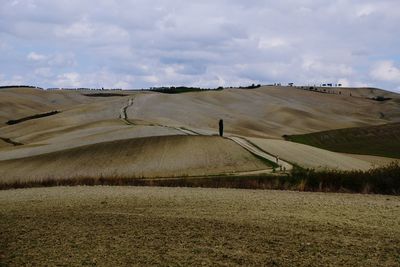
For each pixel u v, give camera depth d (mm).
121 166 58469
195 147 66188
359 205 19188
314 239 13883
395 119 184500
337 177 27875
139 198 21500
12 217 17609
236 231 14828
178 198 21391
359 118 182000
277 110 171125
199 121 132000
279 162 59250
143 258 12609
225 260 12305
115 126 98812
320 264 11898
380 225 15398
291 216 16781
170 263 12188
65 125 120375
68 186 29453
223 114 148875
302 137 122812
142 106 147000
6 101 186625
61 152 67250
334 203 19781
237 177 40688
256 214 17234
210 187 28062
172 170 54875
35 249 13609
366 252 12727
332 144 114562
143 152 64500
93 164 60250
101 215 17594
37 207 19641
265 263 12047
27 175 55500
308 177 29125
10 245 14031
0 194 25000
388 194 24281
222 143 68625
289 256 12492
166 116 134000
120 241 14117
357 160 71188
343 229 14898
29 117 146500
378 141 116875
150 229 15320
